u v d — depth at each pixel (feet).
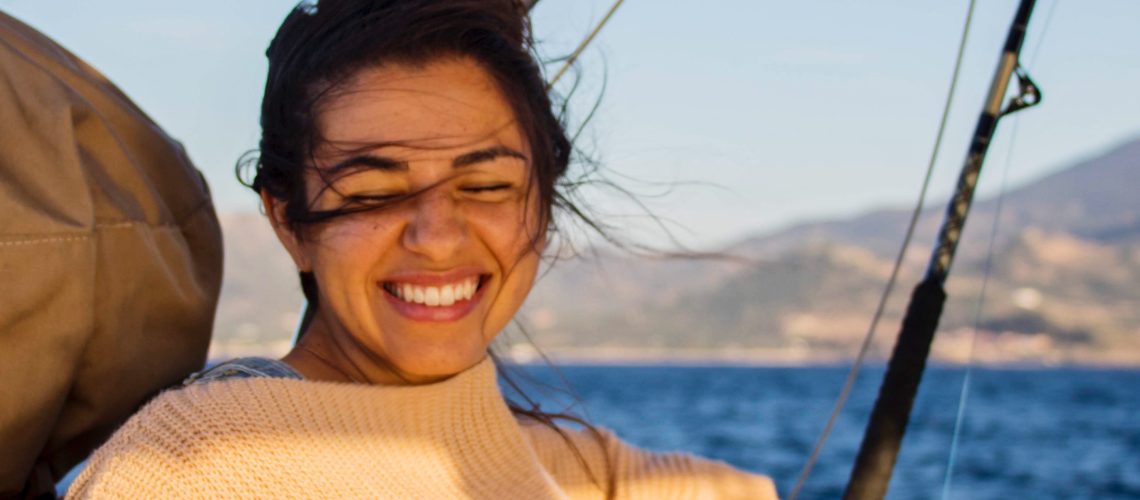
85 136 4.91
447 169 4.21
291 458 3.96
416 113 4.17
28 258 4.36
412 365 4.34
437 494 4.25
